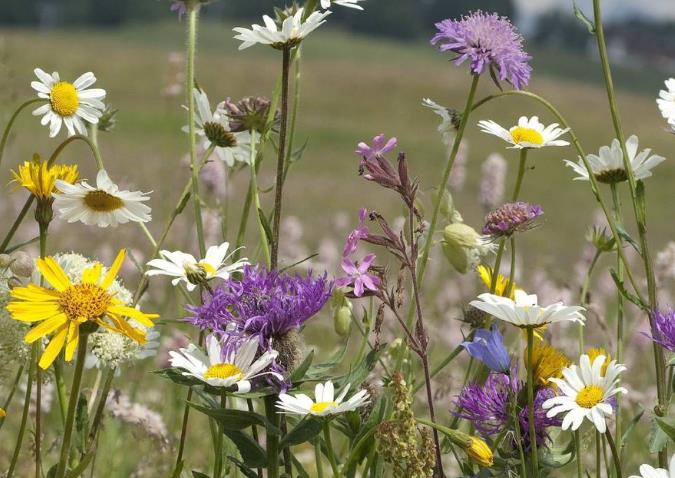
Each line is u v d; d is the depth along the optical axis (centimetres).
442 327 214
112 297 126
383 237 131
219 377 126
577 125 1828
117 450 167
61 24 4216
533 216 136
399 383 125
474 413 132
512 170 1415
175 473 132
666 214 1140
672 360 131
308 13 144
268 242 137
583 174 145
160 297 217
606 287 272
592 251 214
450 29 139
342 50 3959
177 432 176
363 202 944
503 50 138
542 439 132
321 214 818
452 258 143
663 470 125
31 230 317
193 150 146
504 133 141
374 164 132
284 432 131
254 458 129
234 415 127
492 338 131
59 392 136
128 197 132
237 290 129
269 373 128
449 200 148
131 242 262
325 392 128
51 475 127
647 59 6203
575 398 127
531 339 127
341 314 138
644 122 1931
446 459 170
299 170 1257
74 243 295
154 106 1709
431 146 1641
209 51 3400
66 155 749
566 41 6066
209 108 151
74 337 123
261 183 699
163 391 186
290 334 129
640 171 144
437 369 140
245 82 1962
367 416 134
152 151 872
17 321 133
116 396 155
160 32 4125
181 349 128
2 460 163
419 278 139
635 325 197
